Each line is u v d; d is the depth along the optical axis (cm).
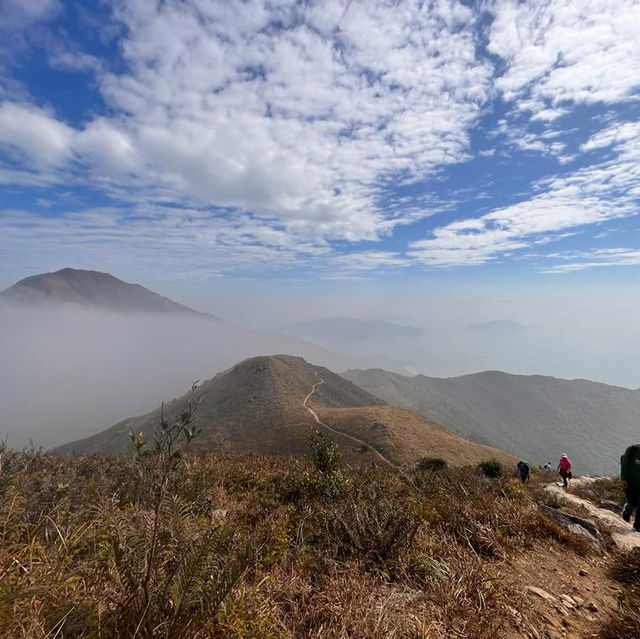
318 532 513
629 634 363
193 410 234
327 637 273
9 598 199
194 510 458
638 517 790
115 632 214
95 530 331
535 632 354
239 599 267
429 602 358
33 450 877
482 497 848
